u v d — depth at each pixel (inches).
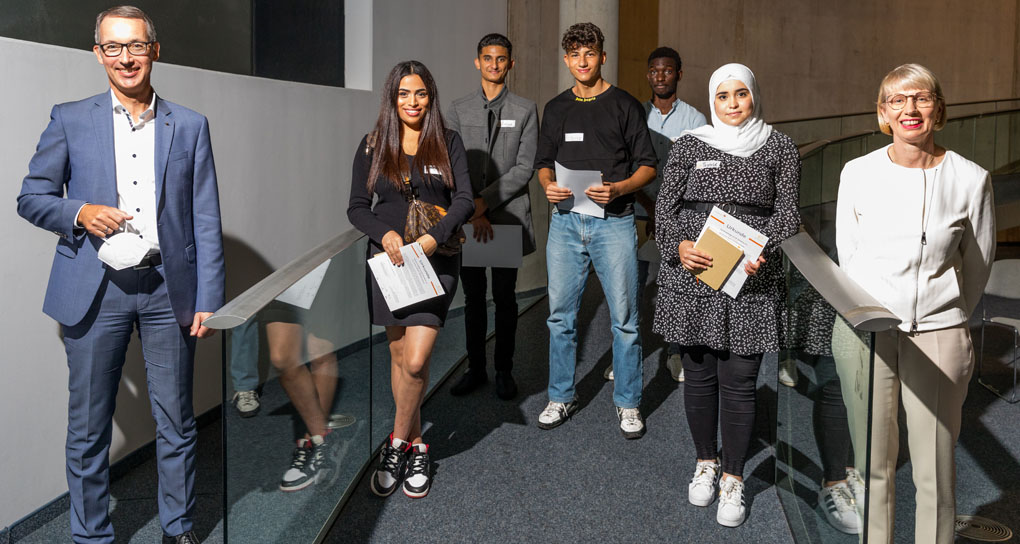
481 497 120.6
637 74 407.8
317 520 107.0
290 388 96.6
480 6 273.4
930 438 90.4
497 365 167.3
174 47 153.0
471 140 153.4
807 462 100.7
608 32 272.4
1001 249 445.4
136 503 119.9
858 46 461.7
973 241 90.1
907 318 89.2
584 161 141.6
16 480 111.7
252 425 87.0
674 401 164.4
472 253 155.4
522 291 243.8
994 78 471.2
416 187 116.5
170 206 98.5
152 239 98.3
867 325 72.5
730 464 113.8
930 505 91.7
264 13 179.0
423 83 114.9
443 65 249.3
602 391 171.3
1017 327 171.5
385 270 111.1
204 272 101.6
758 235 104.3
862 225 92.6
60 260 96.8
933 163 89.4
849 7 458.0
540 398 165.9
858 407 79.7
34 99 112.4
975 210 88.5
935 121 87.1
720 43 437.4
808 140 387.9
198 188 101.7
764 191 107.7
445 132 118.9
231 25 168.9
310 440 103.6
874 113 401.4
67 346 98.1
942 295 89.2
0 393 109.0
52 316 97.0
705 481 118.1
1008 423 155.9
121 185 96.5
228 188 155.3
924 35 465.1
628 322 143.7
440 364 179.8
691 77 431.2
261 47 178.5
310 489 104.2
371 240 120.1
